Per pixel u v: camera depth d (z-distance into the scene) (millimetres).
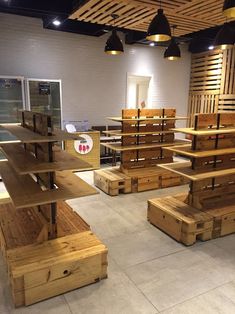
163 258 3018
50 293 2369
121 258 3000
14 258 2377
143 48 7691
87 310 2246
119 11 4320
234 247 3279
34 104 5961
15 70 6082
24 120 3342
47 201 2336
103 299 2371
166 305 2312
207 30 6672
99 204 4598
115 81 7473
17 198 2373
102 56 7117
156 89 8219
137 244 3318
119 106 7695
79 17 4680
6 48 5895
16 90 5652
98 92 7277
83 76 6965
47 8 4496
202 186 3746
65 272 2396
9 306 2281
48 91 6055
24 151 3131
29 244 2588
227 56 7383
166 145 5508
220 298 2404
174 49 5582
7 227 2904
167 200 3926
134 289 2502
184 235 3291
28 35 6066
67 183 2742
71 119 7043
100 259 2557
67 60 6660
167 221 3551
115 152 6922
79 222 3057
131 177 5117
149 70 7949
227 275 2729
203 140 3645
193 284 2584
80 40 6727
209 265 2893
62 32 6449
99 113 7422
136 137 5473
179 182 5680
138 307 2285
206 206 3721
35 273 2258
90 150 6590
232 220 3594
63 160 2637
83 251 2518
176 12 4352
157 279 2648
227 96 7477
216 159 3822
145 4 4000
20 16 5891
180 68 8516
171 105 8633
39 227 2906
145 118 5332
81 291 2469
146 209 4426
